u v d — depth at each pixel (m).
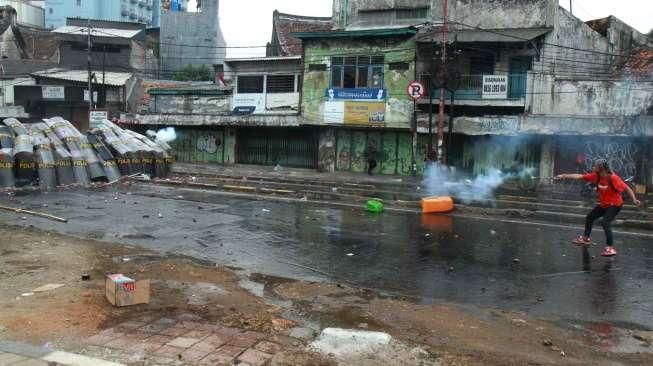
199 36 55.88
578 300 6.87
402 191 19.53
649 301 6.88
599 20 27.59
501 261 8.91
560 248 10.05
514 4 24.23
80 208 13.23
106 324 5.10
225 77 32.31
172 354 4.43
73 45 43.81
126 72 43.84
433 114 25.05
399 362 4.51
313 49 27.81
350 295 6.70
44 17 78.06
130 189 17.59
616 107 21.42
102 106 38.31
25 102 38.88
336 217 13.09
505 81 23.88
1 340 4.59
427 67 25.62
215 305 5.90
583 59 25.31
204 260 8.45
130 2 87.56
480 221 13.09
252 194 17.31
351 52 26.86
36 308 5.45
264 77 31.41
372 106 26.56
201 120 31.19
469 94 24.92
